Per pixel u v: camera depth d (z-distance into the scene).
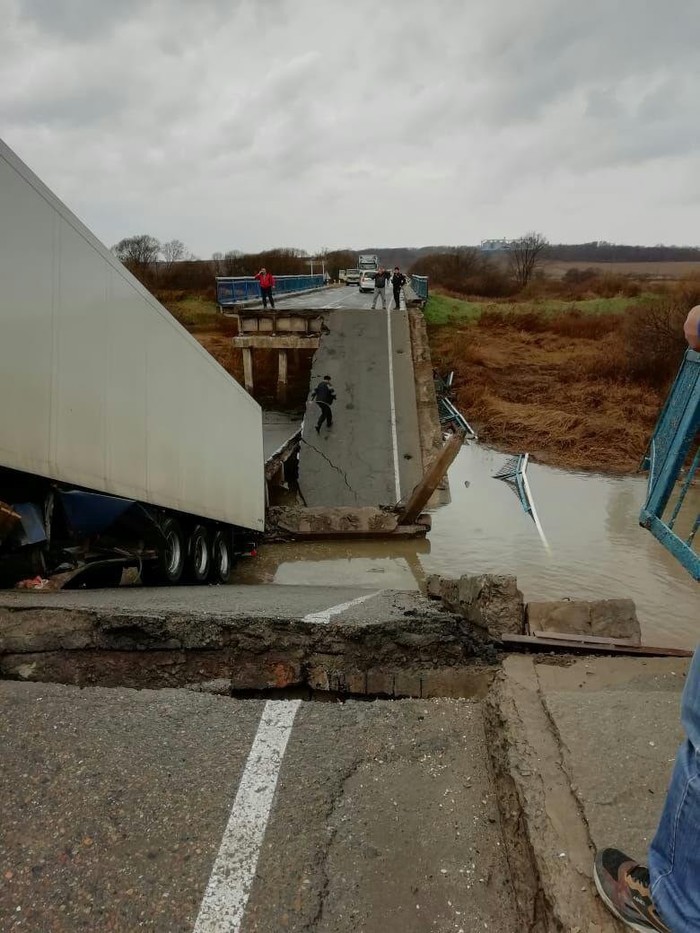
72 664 4.46
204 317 51.31
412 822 2.81
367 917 2.35
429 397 21.98
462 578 5.39
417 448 19.66
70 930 2.23
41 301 5.74
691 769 1.78
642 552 14.10
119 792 2.89
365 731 3.47
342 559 14.03
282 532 14.98
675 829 1.81
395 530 14.98
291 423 27.25
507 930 2.31
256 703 3.74
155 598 5.93
